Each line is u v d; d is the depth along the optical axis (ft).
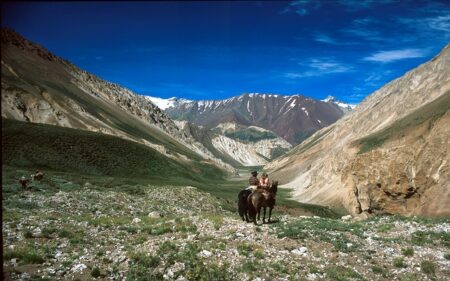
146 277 48.47
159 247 59.36
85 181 189.67
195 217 87.92
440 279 54.24
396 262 59.26
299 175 623.36
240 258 56.85
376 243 70.03
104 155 343.05
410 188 185.78
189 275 49.26
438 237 73.92
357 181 224.53
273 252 60.54
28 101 463.83
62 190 156.35
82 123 508.53
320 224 85.46
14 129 318.65
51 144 315.78
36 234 65.41
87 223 82.12
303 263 57.26
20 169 222.07
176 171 392.06
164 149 634.84
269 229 72.90
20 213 93.45
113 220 88.94
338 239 69.72
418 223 87.35
